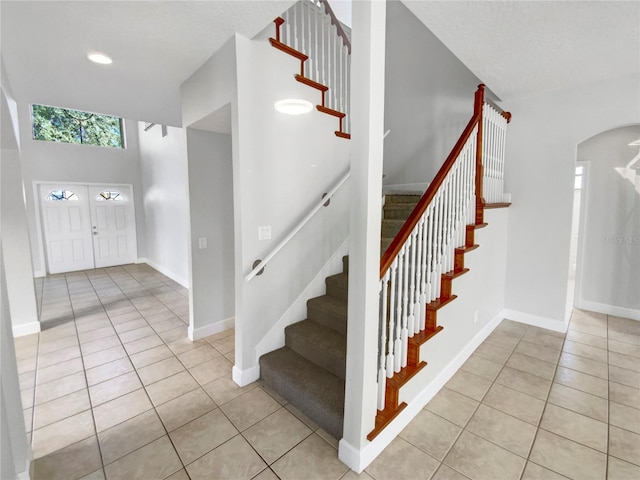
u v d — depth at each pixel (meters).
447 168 2.15
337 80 2.86
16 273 3.16
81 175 6.23
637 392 2.20
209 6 1.71
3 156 3.04
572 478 1.53
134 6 1.69
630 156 3.39
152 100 3.15
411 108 4.05
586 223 3.72
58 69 2.44
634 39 2.07
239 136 2.08
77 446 1.75
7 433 1.26
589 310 3.78
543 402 2.10
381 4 1.36
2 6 1.66
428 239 2.06
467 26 1.93
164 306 4.12
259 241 2.28
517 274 3.43
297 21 2.59
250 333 2.30
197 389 2.26
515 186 3.36
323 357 2.19
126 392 2.23
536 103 3.17
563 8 1.74
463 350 2.59
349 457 1.59
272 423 1.92
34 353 2.81
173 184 5.31
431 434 1.82
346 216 2.98
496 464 1.61
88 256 6.46
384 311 1.65
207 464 1.62
